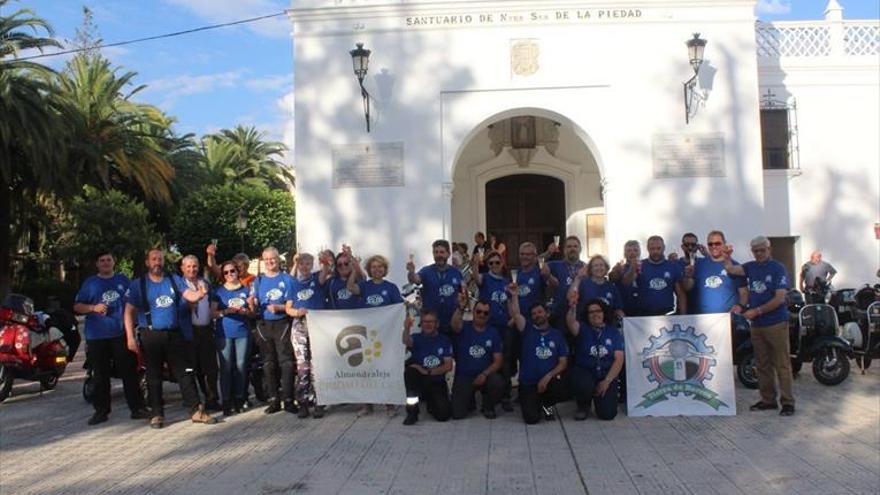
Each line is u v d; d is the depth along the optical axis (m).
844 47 16.91
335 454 7.03
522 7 14.77
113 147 28.78
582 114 14.75
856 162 16.75
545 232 19.42
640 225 14.60
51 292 31.34
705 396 8.52
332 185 14.77
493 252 9.27
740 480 5.96
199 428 8.37
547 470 6.36
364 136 14.80
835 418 8.20
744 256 14.48
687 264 10.22
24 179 27.06
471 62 14.82
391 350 8.71
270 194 37.75
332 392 8.73
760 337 8.60
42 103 23.62
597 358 8.37
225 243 34.28
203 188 36.50
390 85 14.84
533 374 8.23
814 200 16.73
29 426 8.73
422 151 14.76
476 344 8.61
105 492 5.96
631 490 5.75
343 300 9.09
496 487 5.90
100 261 8.93
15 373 10.57
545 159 19.03
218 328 9.10
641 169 14.66
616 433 7.73
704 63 14.71
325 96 14.87
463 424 8.30
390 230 14.71
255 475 6.36
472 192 19.20
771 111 16.84
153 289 8.53
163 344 8.52
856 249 16.70
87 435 8.16
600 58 14.77
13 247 31.34
